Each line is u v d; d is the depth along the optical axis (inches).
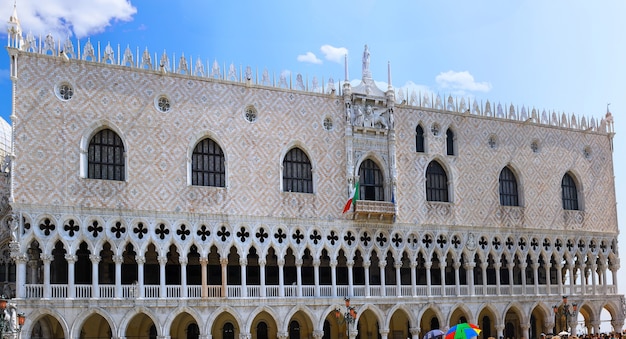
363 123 2942.9
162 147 2561.5
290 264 2908.5
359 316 2847.0
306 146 2834.6
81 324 2335.1
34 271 2447.1
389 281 3115.2
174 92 2615.7
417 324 2938.0
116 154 2509.8
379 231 2930.6
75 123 2433.6
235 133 2701.8
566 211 3432.6
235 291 2615.7
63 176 2385.6
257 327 2844.5
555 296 3326.8
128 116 2522.1
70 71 2454.5
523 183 3321.9
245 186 2684.5
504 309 3171.8
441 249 3058.6
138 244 2466.8
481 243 3171.8
